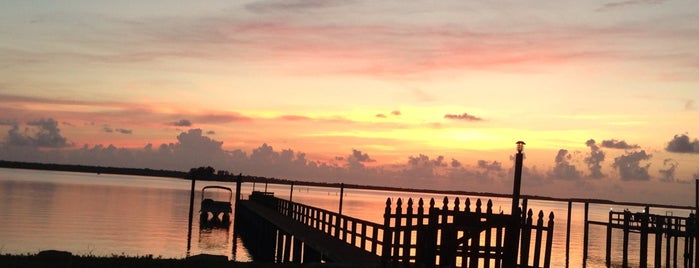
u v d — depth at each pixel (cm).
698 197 5153
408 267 1870
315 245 2761
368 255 2386
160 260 1961
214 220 8269
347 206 15188
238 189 7212
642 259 4634
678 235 4388
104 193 14688
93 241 5162
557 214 18262
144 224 7094
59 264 1773
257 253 5216
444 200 1719
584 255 5347
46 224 6312
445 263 1695
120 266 1812
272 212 5419
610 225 5188
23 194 11850
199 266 1895
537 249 1755
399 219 1953
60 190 14788
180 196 15838
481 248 1702
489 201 1734
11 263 1753
